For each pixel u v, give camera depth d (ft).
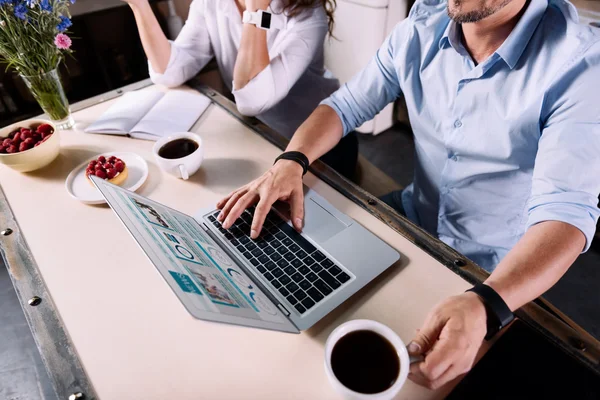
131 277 2.28
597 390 1.76
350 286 2.14
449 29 2.81
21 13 2.85
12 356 4.21
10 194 2.89
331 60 7.22
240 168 3.04
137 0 3.79
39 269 2.35
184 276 1.82
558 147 2.33
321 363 1.87
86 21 6.14
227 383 1.81
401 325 1.99
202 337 1.99
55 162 3.18
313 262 2.29
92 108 3.81
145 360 1.91
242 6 4.39
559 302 4.65
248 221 2.60
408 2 6.07
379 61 3.49
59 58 3.32
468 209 3.33
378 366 1.67
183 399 1.76
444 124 3.14
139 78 7.11
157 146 3.02
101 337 2.00
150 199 2.68
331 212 2.62
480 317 1.85
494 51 2.71
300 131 3.27
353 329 1.77
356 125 3.59
